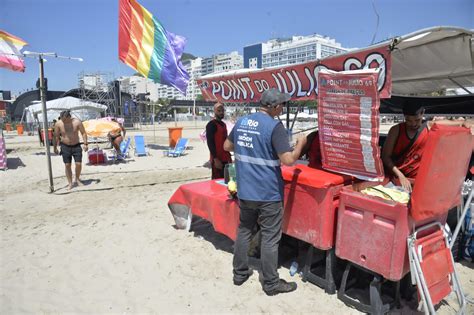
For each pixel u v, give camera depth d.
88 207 6.41
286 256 4.08
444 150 2.53
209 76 5.50
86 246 4.59
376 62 2.82
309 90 3.70
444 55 4.40
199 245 4.52
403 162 3.34
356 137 2.93
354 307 3.10
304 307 3.13
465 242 3.88
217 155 5.48
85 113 24.28
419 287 2.62
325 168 3.39
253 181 3.17
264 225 3.26
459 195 3.04
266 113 3.21
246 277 3.59
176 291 3.46
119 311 3.15
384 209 2.70
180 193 4.87
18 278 3.76
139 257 4.22
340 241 3.08
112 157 12.86
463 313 2.90
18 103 55.00
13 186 8.32
